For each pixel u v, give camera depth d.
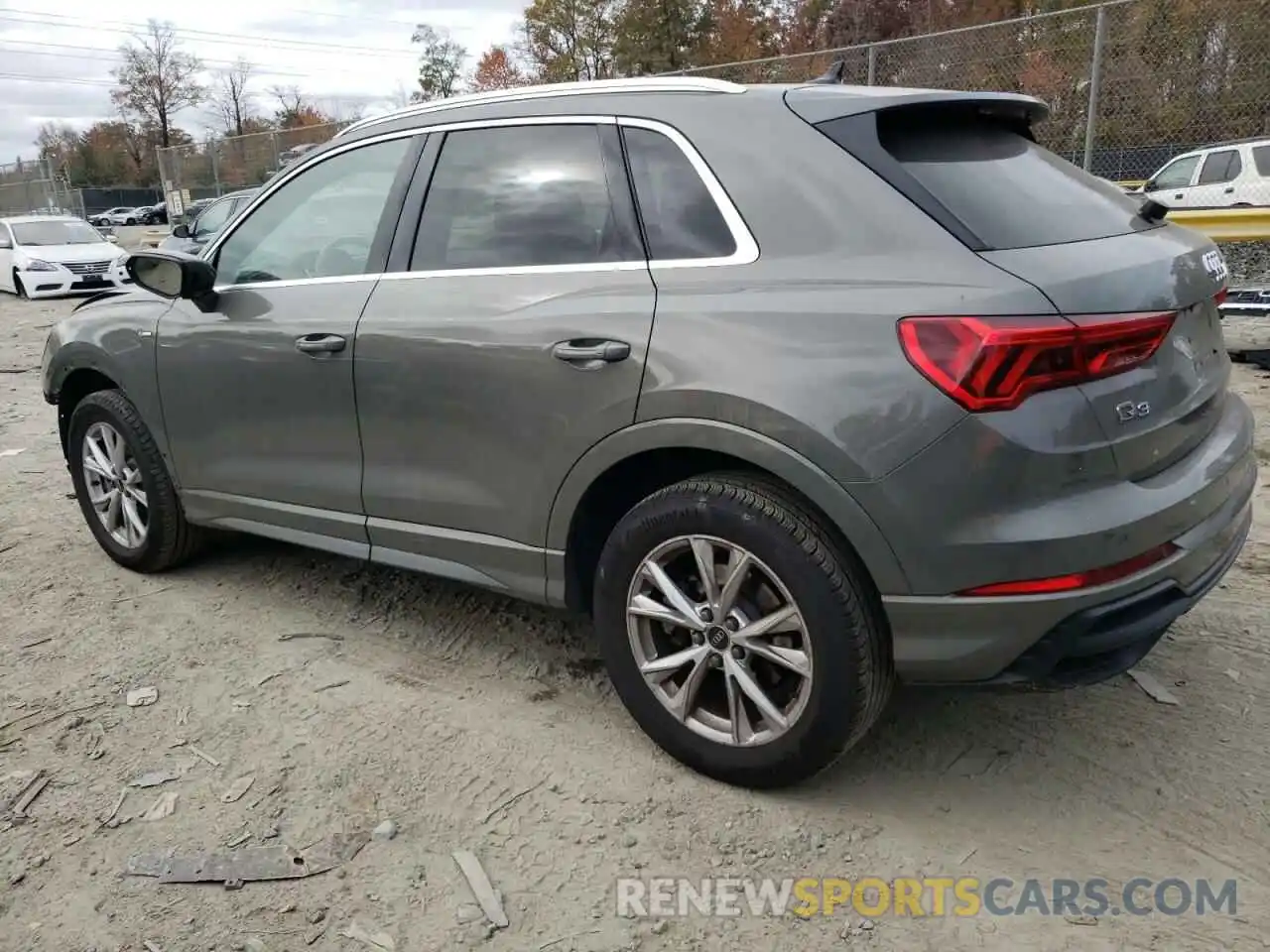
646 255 2.78
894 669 2.54
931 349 2.26
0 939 2.31
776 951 2.24
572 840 2.60
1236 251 9.52
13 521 5.21
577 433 2.79
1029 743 2.96
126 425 4.16
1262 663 3.32
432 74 51.28
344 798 2.79
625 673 2.89
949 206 2.44
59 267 17.20
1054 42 9.04
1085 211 2.68
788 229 2.56
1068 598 2.27
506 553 3.08
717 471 2.68
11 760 3.02
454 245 3.19
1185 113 8.67
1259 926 2.25
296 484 3.62
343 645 3.71
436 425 3.14
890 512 2.31
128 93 74.94
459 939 2.29
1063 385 2.26
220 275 3.89
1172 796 2.69
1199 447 2.63
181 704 3.31
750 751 2.68
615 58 38.78
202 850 2.59
